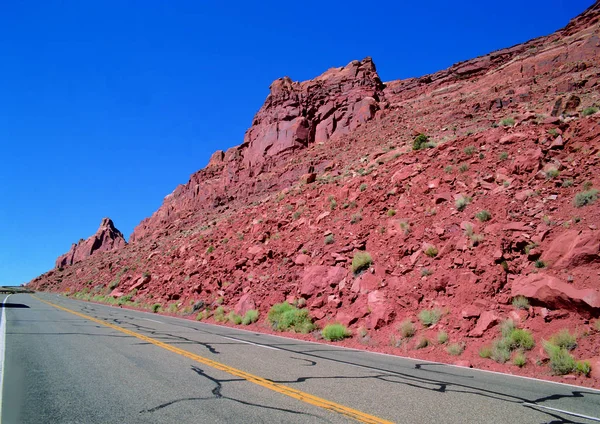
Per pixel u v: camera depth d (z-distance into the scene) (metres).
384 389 6.28
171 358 8.27
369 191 23.58
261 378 6.69
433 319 11.62
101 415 4.63
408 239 16.38
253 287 20.53
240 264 24.34
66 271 90.94
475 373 8.23
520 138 19.19
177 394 5.55
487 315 10.73
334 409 5.08
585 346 8.64
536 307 10.32
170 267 34.94
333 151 47.19
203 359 8.25
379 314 12.80
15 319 16.34
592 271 10.20
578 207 13.05
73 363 7.59
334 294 15.62
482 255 12.91
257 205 40.09
